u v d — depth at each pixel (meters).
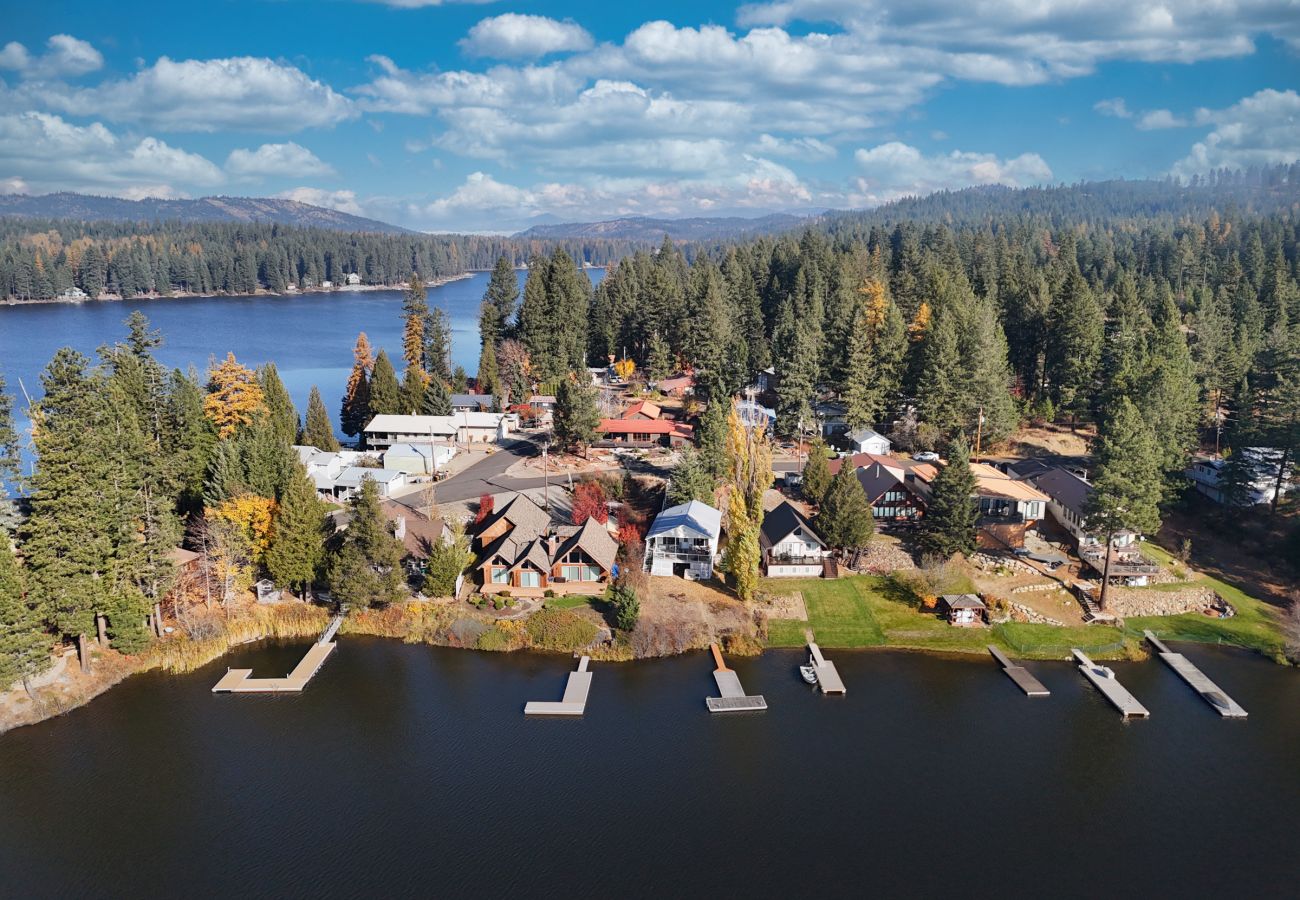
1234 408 105.38
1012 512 91.00
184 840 49.97
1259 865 48.69
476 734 60.53
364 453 118.00
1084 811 53.16
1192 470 104.75
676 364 173.00
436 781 55.56
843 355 129.50
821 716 63.12
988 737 60.78
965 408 117.38
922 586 79.25
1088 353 125.12
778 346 149.12
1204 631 74.88
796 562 83.31
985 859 48.97
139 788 54.72
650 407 134.50
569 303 174.12
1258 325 137.75
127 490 67.94
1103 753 59.06
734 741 60.12
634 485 106.31
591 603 76.44
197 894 45.78
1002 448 120.00
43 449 62.75
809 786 55.34
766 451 95.62
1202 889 46.91
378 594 74.19
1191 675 68.19
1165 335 117.31
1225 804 53.94
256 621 74.25
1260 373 107.56
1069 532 88.62
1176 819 52.56
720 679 67.12
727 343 145.25
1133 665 70.50
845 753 58.81
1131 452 75.06
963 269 193.38
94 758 57.72
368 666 69.50
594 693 65.88
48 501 62.66
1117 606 77.81
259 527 77.88
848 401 122.12
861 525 83.19
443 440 124.62
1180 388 101.12
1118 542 84.31
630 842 50.03
